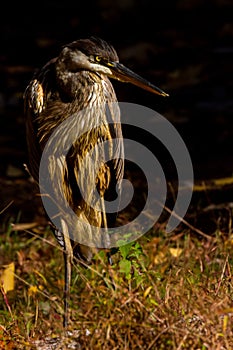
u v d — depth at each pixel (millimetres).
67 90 9477
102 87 9508
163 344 7418
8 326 8844
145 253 10586
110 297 7895
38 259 11711
